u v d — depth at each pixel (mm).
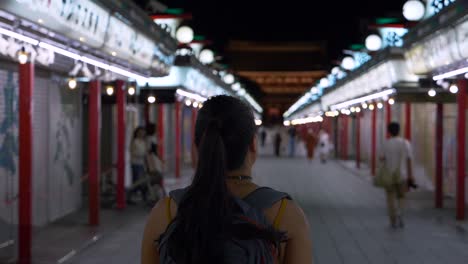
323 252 9086
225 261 1815
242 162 2047
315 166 29641
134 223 11414
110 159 16000
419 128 18734
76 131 12922
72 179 12688
